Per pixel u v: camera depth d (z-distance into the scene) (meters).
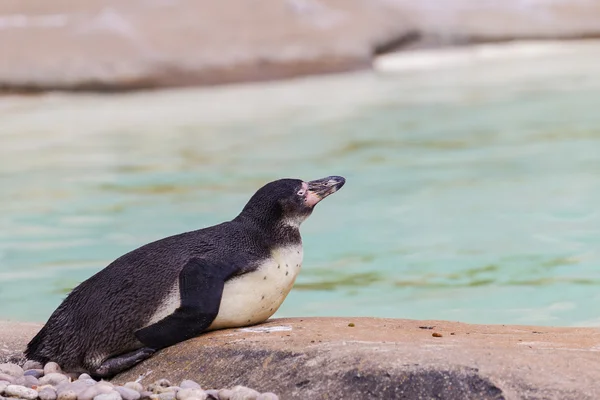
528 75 55.19
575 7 68.88
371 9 63.62
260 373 13.26
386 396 12.18
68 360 14.65
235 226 15.14
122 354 14.52
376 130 40.69
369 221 27.19
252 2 60.28
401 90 51.88
